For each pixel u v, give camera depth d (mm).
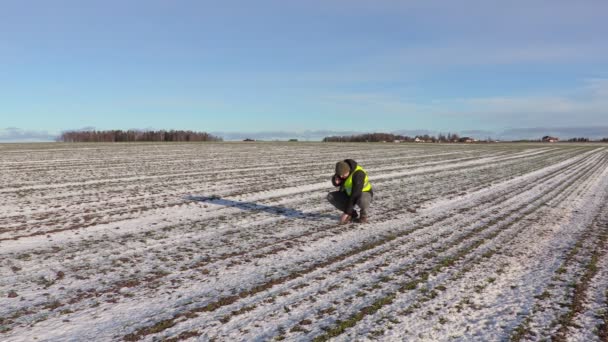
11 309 4336
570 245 7328
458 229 8445
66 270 5598
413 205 11219
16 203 10742
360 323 4105
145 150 38375
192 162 25281
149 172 19094
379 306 4520
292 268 5773
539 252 6852
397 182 16562
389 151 43188
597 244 7418
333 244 7094
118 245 6887
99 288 4957
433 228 8492
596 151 51719
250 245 6965
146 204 10859
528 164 28375
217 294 4789
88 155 30453
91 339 3707
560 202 12352
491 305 4633
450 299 4766
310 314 4285
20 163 23281
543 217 9945
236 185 14938
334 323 4090
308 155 34219
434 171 21781
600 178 19656
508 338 3865
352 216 9102
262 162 26062
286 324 4047
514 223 9172
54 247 6730
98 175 17562
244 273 5539
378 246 7020
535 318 4305
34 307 4395
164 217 9266
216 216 9461
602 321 4246
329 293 4871
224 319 4129
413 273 5645
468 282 5336
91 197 11867
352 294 4852
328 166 23547
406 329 4004
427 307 4527
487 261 6277
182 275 5438
